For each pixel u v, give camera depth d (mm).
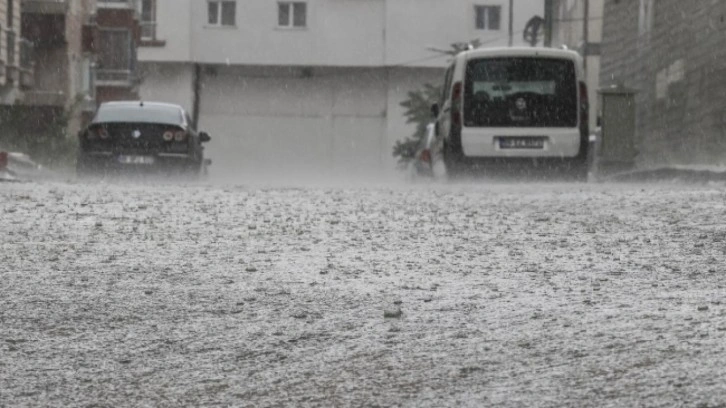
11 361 10617
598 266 15836
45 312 12852
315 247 18266
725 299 12656
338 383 9484
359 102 146875
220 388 9523
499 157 40656
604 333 10766
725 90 54781
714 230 20109
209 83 146125
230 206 25531
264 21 145250
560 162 40719
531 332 11094
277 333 11594
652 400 8211
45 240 18938
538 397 8594
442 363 9984
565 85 40594
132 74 132250
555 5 114250
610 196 28391
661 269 15375
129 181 45781
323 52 145750
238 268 16000
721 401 8055
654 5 69438
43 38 104312
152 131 45844
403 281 14750
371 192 31125
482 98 40719
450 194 30141
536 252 17516
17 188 31641
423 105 139125
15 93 96500
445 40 146125
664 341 10172
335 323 12016
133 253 17484
